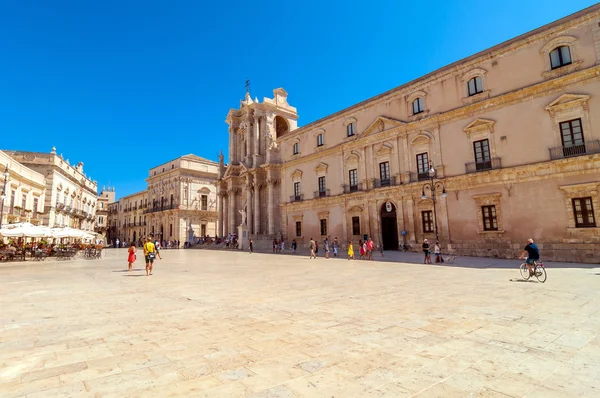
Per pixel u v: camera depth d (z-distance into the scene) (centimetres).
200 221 7038
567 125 2212
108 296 1039
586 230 2062
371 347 552
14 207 3609
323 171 4009
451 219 2753
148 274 1636
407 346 555
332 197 3803
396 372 451
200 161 7212
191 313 802
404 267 1909
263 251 4094
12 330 665
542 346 552
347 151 3712
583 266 1827
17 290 1172
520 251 2344
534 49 2398
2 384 418
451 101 2844
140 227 8144
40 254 2884
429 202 2911
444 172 2834
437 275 1512
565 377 432
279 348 550
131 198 8806
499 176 2478
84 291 1141
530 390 396
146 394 390
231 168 5644
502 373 446
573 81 2186
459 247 2681
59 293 1103
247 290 1140
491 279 1355
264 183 5094
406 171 3103
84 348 557
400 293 1054
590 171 2080
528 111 2384
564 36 2255
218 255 3409
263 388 404
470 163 2662
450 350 535
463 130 2725
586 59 2158
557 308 819
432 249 2866
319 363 485
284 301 941
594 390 396
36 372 457
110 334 635
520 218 2364
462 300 930
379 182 3347
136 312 816
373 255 2859
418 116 3062
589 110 2108
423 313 782
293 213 4384
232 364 483
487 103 2577
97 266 2223
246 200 5425
